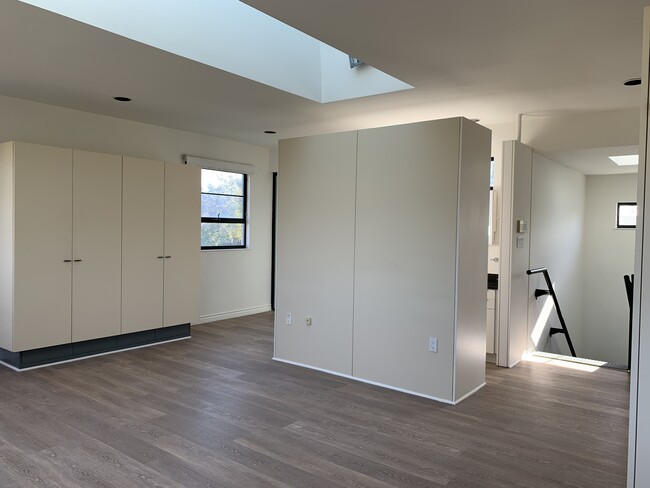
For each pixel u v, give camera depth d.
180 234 5.60
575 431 3.23
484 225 4.09
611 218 7.19
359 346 4.25
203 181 6.59
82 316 4.73
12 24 2.99
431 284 3.82
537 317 5.52
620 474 2.67
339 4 2.70
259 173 7.39
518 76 3.92
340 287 4.37
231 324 6.61
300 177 4.63
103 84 4.23
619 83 4.06
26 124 4.77
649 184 2.07
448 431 3.21
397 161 3.99
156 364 4.67
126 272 5.07
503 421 3.39
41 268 4.41
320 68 4.79
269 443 3.00
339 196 4.36
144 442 2.98
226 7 3.85
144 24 3.29
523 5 2.69
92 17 3.01
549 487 2.53
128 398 3.73
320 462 2.76
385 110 5.06
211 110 5.12
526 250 5.11
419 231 3.88
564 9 2.73
